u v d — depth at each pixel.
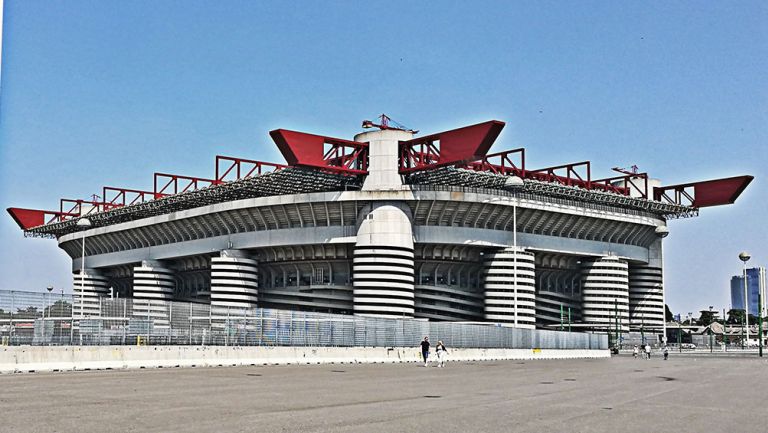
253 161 117.75
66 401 27.52
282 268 124.69
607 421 23.16
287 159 101.75
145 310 55.50
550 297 134.12
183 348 54.53
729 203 133.25
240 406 26.27
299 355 62.69
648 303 144.25
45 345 48.53
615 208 131.25
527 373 52.00
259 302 127.44
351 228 113.56
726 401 31.05
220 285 122.50
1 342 46.53
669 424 22.83
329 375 46.22
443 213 114.06
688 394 34.56
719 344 185.88
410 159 110.88
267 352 60.31
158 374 45.00
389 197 110.62
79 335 51.03
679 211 137.38
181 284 143.50
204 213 124.06
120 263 146.25
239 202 118.44
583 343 100.50
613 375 51.12
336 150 106.88
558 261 132.12
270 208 116.38
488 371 54.31
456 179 110.25
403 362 70.56
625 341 134.12
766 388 39.16
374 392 33.00
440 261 119.38
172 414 23.66
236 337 60.62
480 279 124.06
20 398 28.59
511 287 119.75
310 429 20.44
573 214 124.31
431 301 121.44
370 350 68.50
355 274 112.50
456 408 26.27
